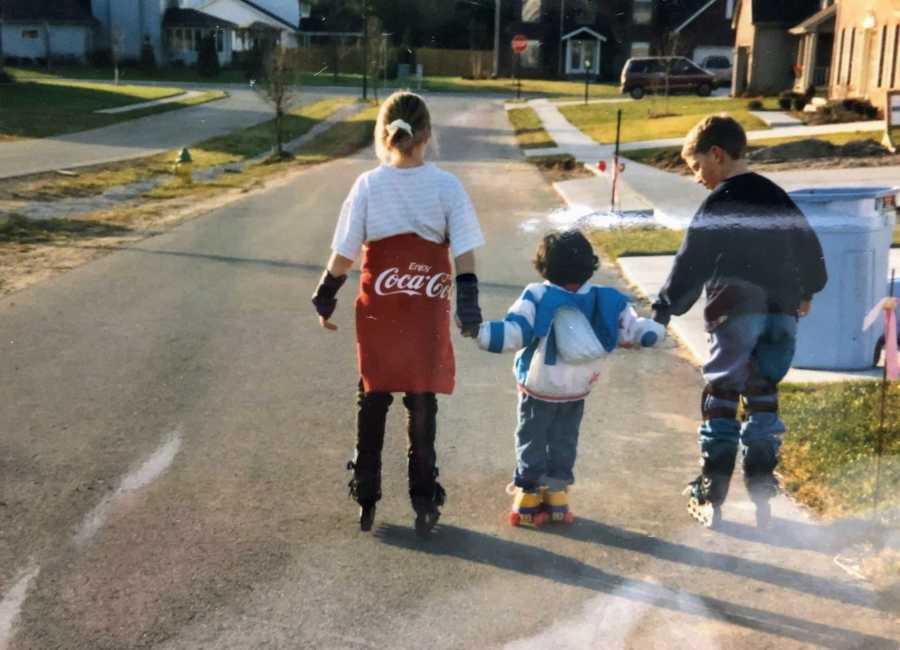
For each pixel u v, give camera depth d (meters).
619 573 3.00
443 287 3.19
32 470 3.88
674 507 3.51
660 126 19.98
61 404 4.75
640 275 7.71
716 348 3.28
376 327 3.18
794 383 4.79
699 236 3.21
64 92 37.25
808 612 2.75
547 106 24.95
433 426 3.28
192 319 6.58
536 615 2.75
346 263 3.19
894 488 3.46
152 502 3.57
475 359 5.53
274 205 13.65
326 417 4.57
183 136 27.39
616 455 4.04
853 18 21.47
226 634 2.66
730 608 2.78
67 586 2.93
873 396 4.43
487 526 3.37
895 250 8.05
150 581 2.96
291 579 2.97
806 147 16.81
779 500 3.51
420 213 3.12
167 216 12.46
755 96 22.17
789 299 3.21
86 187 16.23
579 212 10.86
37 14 46.88
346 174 18.41
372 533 3.32
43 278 8.13
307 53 21.48
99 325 6.40
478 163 18.33
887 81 20.02
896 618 2.71
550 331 3.19
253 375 5.27
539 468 3.31
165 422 4.49
